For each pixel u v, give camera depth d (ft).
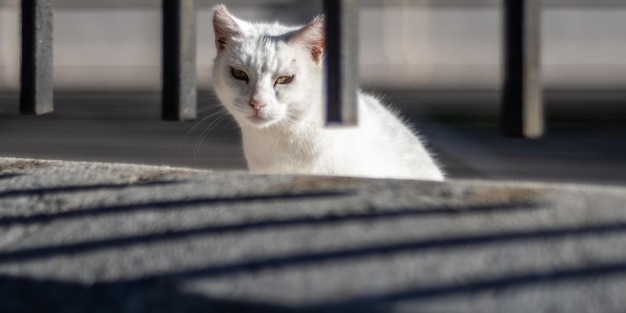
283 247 7.43
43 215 8.64
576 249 7.05
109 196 8.82
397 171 16.80
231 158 26.25
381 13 44.55
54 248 8.07
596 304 6.51
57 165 10.02
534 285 6.70
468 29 44.78
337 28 9.50
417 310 6.57
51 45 11.63
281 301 6.87
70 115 35.83
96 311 7.45
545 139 30.01
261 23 17.94
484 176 24.21
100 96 42.06
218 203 8.36
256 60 16.12
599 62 43.80
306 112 16.10
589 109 35.99
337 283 6.92
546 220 7.51
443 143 29.40
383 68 44.32
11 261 8.02
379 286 6.84
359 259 7.13
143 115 35.70
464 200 8.04
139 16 45.83
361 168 15.96
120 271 7.58
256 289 7.02
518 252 7.06
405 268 6.98
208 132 30.22
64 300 7.59
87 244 8.02
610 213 7.57
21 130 32.22
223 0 44.06
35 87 11.39
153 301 7.29
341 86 9.57
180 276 7.34
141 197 8.72
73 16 45.88
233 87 16.44
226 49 16.81
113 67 45.50
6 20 44.27
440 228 7.46
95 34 45.80
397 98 39.47
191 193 8.69
